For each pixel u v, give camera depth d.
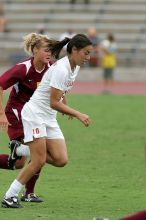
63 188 26.22
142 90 76.62
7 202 22.00
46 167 31.05
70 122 49.06
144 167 31.38
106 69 79.31
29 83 23.38
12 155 22.97
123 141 39.81
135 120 50.03
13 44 97.00
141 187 26.64
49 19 101.62
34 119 21.72
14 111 23.59
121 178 28.62
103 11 101.75
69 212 21.64
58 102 21.28
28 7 104.12
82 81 87.31
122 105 60.53
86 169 30.77
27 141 21.77
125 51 94.44
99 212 21.77
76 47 21.08
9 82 22.80
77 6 102.88
